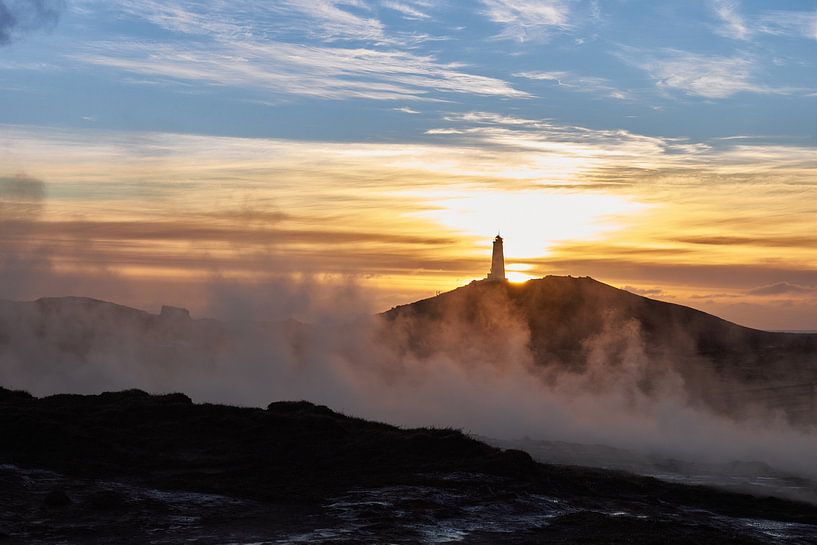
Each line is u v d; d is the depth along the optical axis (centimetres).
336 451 4550
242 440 4688
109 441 4412
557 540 3122
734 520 4256
